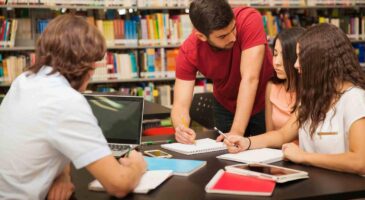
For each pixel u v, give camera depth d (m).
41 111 1.24
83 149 1.23
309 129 1.73
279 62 2.15
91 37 1.32
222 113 2.71
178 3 4.73
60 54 1.29
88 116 1.26
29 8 4.47
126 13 4.79
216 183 1.39
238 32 2.19
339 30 1.65
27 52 4.46
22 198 1.29
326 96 1.65
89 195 1.36
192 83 2.43
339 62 1.62
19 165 1.27
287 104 2.19
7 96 1.38
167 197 1.31
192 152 1.86
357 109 1.55
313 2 5.11
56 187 1.36
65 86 1.28
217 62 2.33
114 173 1.26
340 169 1.52
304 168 1.59
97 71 4.55
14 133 1.28
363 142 1.51
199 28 1.99
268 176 1.40
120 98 1.96
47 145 1.26
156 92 4.78
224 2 1.95
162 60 4.77
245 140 1.88
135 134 1.92
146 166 1.46
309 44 1.65
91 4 4.43
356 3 5.22
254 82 2.15
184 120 2.29
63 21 1.32
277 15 5.16
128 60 4.68
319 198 1.30
